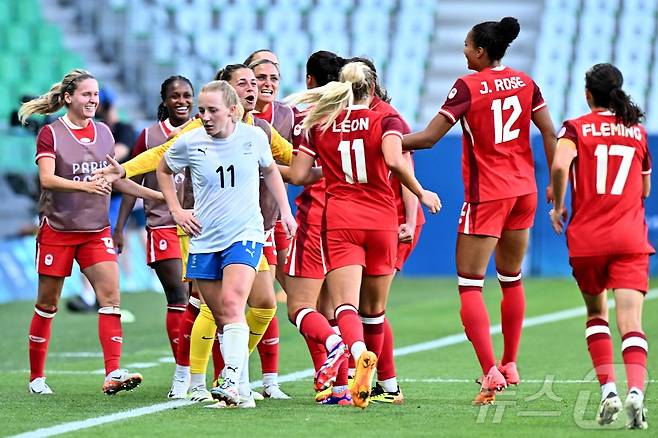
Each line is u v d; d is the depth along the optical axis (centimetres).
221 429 2111
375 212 2412
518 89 2514
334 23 8644
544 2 8931
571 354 3559
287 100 2417
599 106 2241
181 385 2664
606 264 2212
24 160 5734
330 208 2422
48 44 7756
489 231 2497
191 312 2658
